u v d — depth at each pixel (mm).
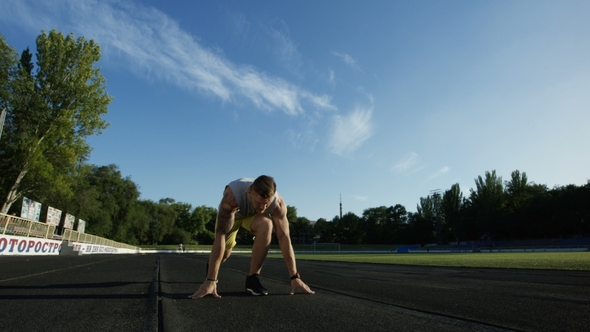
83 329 1554
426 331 1610
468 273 5961
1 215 13875
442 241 81625
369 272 6102
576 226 54969
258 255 2729
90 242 28094
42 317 1777
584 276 5207
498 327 1710
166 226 68562
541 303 2451
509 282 4156
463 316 1959
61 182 23953
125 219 53094
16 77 22297
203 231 88188
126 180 53812
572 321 1841
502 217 64438
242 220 2939
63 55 23422
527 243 61062
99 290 2787
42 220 33125
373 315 1971
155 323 1677
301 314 1970
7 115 22500
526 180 68688
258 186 2521
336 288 3316
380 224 95875
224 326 1652
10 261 7957
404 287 3461
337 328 1652
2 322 1657
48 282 3281
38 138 23375
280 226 2922
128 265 6785
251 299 2500
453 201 81000
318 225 104250
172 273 4773
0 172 22422
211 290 2562
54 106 23531
